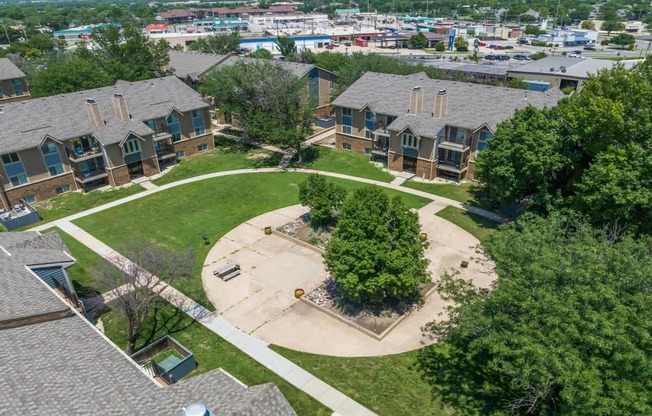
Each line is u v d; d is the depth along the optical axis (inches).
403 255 1087.0
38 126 1828.2
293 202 1779.0
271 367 999.6
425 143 1909.4
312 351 1045.2
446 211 1691.7
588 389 601.9
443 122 1893.5
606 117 1253.7
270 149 2363.4
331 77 2827.3
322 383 954.7
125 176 1969.7
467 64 3848.4
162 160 2177.7
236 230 1584.6
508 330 747.4
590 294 677.3
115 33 2918.3
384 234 1058.7
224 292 1259.2
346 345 1060.5
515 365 717.3
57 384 610.2
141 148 1990.7
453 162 1946.4
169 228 1603.1
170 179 2018.9
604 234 1009.5
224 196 1843.0
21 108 1878.7
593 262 753.0
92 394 601.0
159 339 1026.7
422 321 1133.1
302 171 2079.2
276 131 2053.4
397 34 6412.4
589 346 655.8
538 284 738.8
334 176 2016.5
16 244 1119.0
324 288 1263.5
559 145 1400.1
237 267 1338.6
